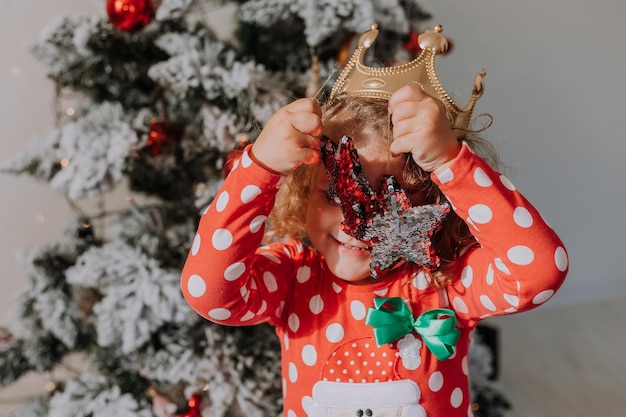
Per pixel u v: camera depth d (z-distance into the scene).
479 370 1.75
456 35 2.66
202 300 0.78
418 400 0.81
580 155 2.99
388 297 0.85
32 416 1.60
